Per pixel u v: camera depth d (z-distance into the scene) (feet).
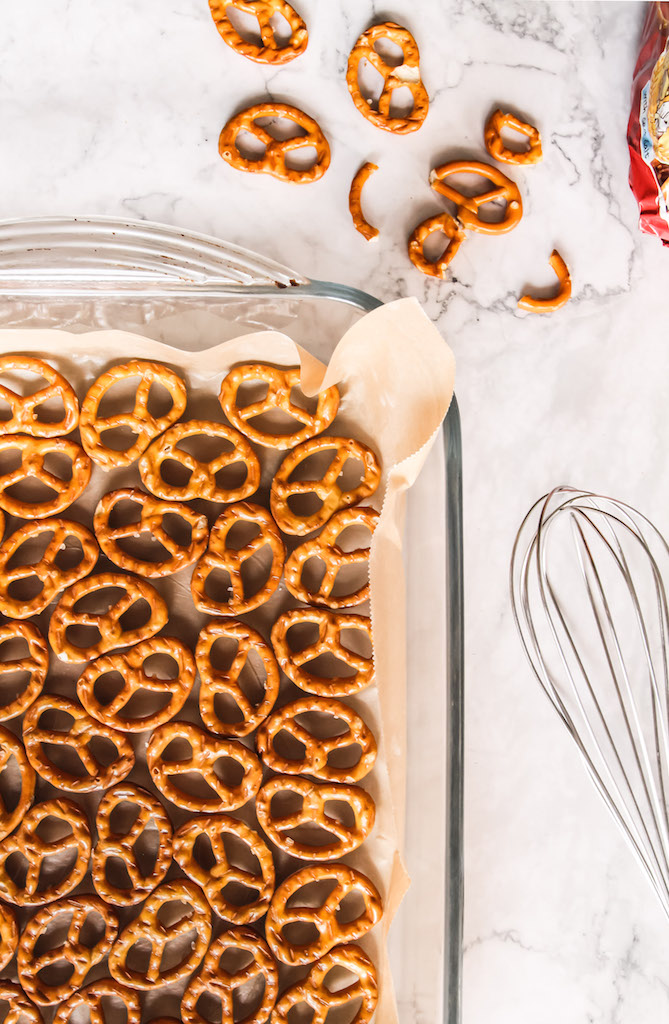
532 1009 1.86
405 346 1.67
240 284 1.73
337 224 1.83
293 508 1.75
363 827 1.70
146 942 1.74
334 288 1.73
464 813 1.83
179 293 1.73
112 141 1.82
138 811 1.74
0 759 1.71
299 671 1.72
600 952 1.86
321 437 1.73
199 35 1.82
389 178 1.84
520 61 1.86
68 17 1.82
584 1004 1.86
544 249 1.87
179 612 1.74
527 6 1.86
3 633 1.71
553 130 1.87
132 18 1.82
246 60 1.83
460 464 1.74
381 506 1.74
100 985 1.72
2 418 1.73
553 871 1.86
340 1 1.84
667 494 1.88
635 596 1.80
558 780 1.86
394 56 1.84
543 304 1.84
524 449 1.86
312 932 1.74
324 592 1.71
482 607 1.85
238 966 1.74
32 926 1.71
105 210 1.82
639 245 1.88
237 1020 1.74
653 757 1.87
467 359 1.86
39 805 1.71
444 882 1.75
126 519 1.75
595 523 1.88
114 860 1.74
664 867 1.85
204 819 1.72
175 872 1.74
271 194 1.83
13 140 1.82
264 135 1.81
